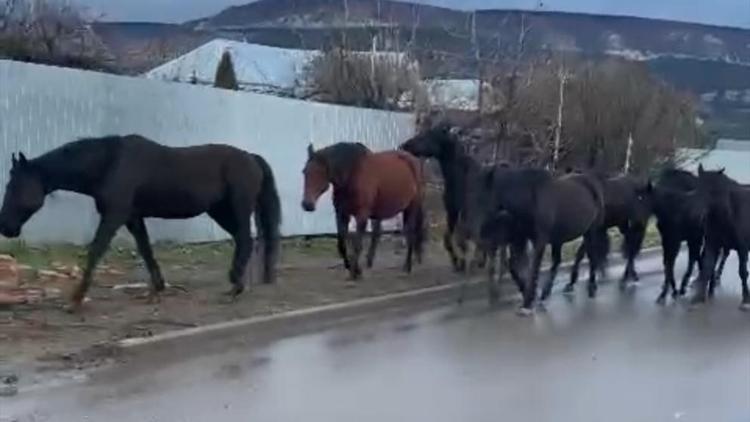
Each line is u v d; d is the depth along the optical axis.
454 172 19.61
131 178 13.54
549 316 16.17
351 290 16.94
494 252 17.16
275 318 13.94
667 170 20.27
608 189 20.42
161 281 14.77
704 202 18.28
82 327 12.45
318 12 51.06
